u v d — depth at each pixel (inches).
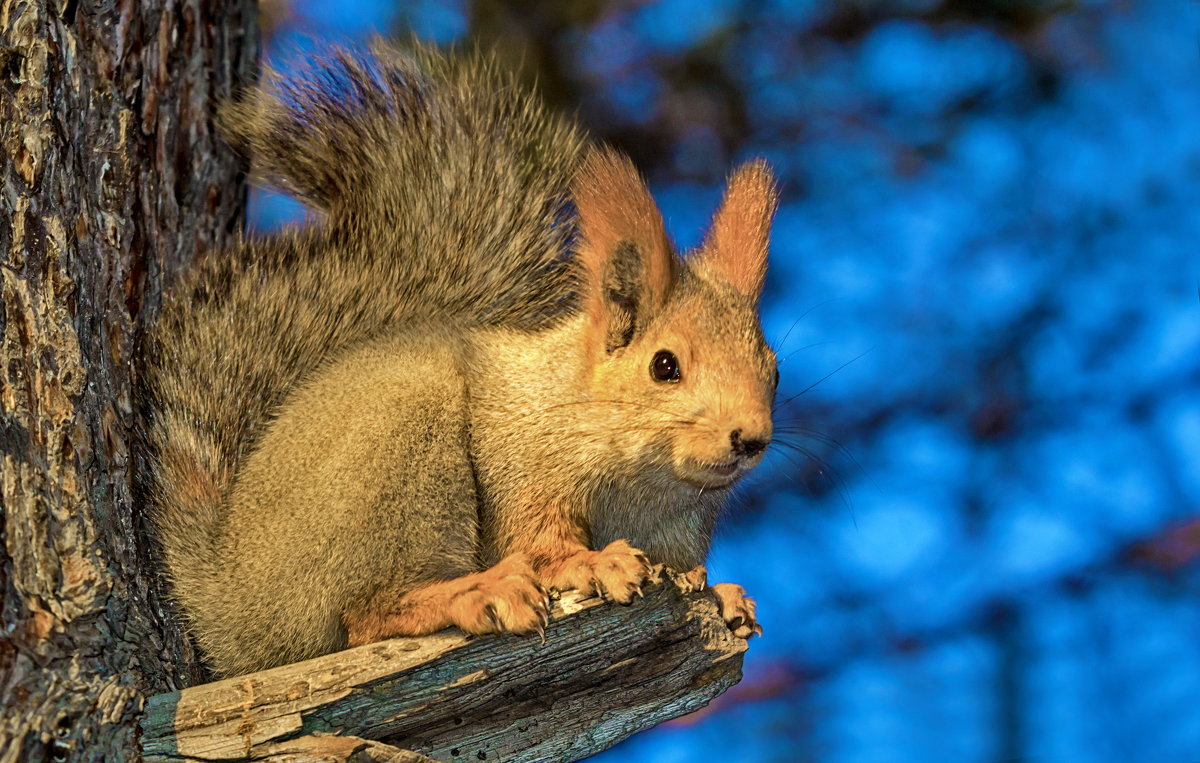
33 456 135.7
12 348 136.0
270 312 139.5
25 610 135.1
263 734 135.6
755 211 141.4
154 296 138.9
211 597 137.5
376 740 136.3
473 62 143.6
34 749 134.6
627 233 139.5
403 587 137.6
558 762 137.1
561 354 139.6
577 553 138.4
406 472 138.2
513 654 136.6
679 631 137.4
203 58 140.3
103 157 138.1
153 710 135.6
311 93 140.9
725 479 138.8
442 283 140.5
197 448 138.3
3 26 137.0
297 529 137.6
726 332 139.3
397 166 140.9
